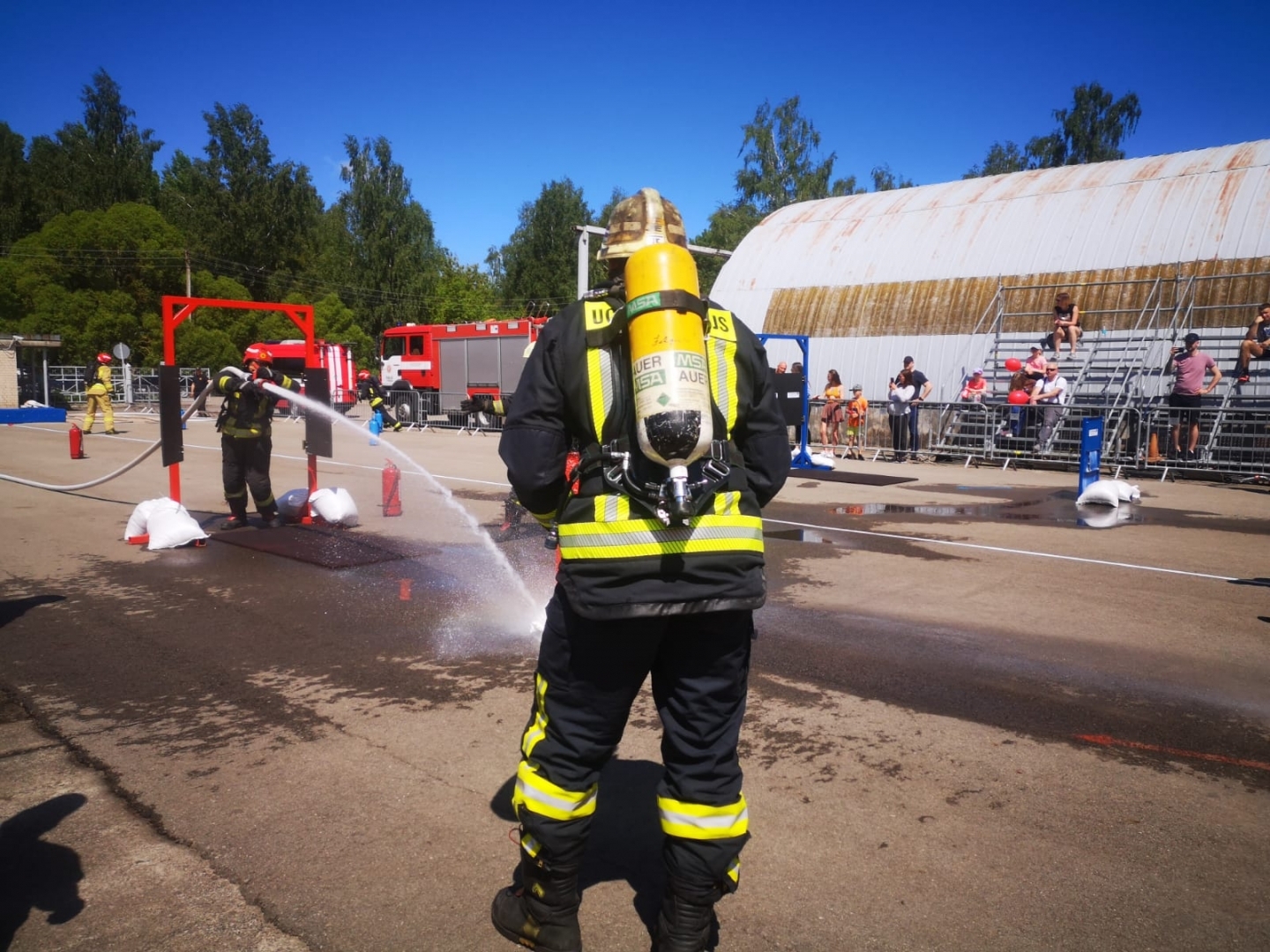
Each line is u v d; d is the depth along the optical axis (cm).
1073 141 5156
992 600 629
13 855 288
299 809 319
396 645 511
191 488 1174
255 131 6097
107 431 2159
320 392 873
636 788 339
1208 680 469
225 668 472
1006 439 1638
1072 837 305
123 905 261
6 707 417
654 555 206
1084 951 244
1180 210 1680
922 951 243
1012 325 1786
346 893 267
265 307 845
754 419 232
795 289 2123
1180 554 799
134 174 6009
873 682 461
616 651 217
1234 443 1422
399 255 6188
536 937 238
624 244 232
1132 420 1543
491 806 322
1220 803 332
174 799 327
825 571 719
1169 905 266
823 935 249
